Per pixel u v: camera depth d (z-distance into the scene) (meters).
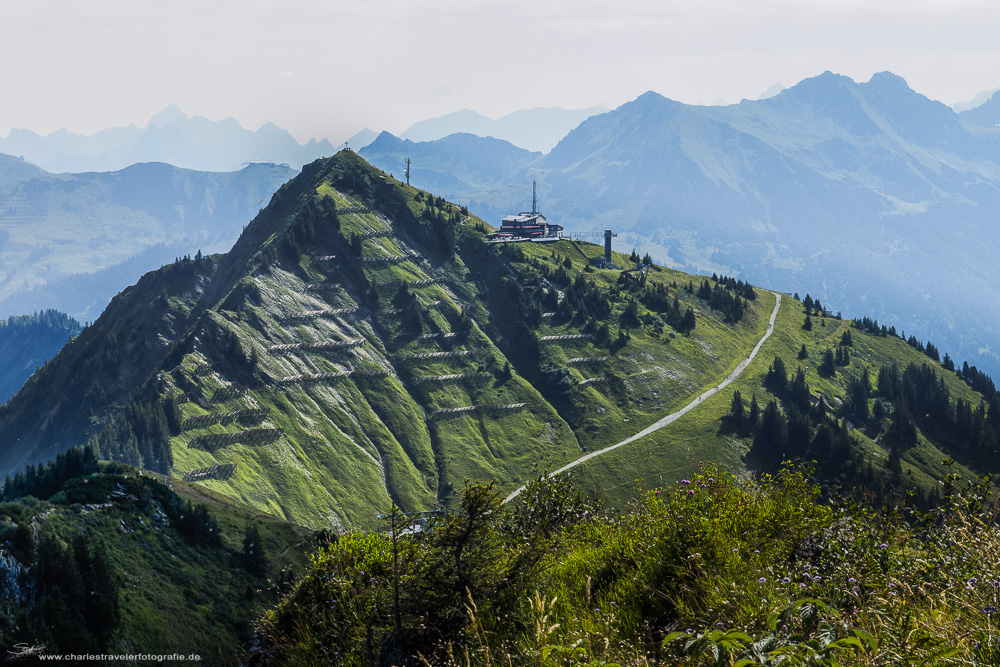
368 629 8.69
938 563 7.31
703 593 7.51
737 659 5.31
